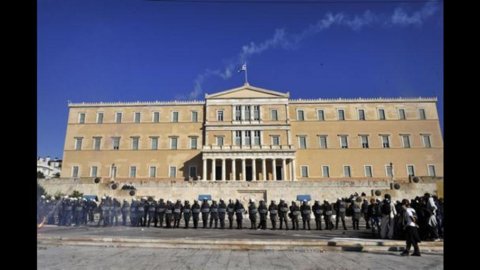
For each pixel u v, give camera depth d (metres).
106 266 12.27
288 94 81.25
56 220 31.73
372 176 76.94
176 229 28.08
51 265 12.41
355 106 80.88
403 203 16.20
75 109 82.50
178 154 79.19
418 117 79.50
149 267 12.12
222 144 79.00
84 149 80.19
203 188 57.84
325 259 13.90
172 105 82.19
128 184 57.97
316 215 27.53
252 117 80.31
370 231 25.59
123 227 30.09
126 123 81.31
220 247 16.72
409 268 12.02
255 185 57.84
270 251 16.02
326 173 77.62
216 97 81.56
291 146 75.94
